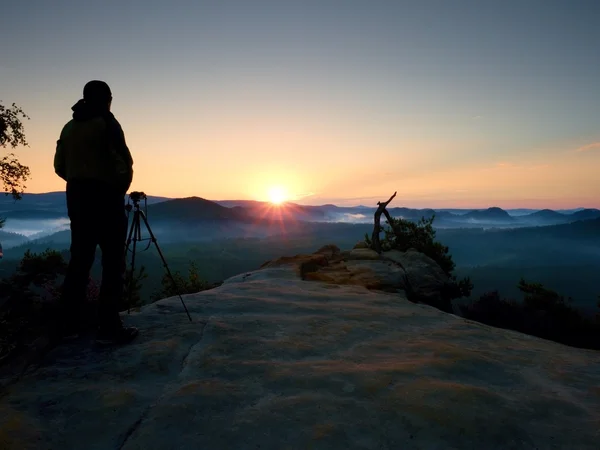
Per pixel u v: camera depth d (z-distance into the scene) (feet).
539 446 7.22
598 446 7.21
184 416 7.86
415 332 14.61
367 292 22.17
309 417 7.84
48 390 8.92
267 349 11.84
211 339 12.62
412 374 10.00
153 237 13.33
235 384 9.36
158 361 10.52
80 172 11.37
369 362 11.12
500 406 8.45
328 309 17.30
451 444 7.18
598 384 10.15
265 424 7.61
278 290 21.25
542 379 10.40
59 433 7.36
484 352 12.18
